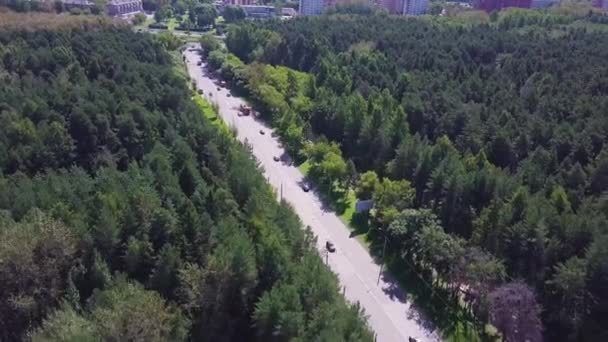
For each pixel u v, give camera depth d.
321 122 168.62
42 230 86.50
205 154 128.12
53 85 163.25
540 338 93.81
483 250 104.19
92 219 95.00
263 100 191.00
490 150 136.00
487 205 114.31
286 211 109.25
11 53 181.38
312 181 149.12
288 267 92.56
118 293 81.62
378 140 144.25
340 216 132.88
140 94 157.50
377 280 109.81
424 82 179.88
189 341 87.12
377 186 128.12
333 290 88.56
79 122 136.12
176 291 88.44
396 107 158.88
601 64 187.75
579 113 149.25
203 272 88.44
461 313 101.62
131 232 94.69
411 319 100.06
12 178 112.62
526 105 160.12
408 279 109.88
